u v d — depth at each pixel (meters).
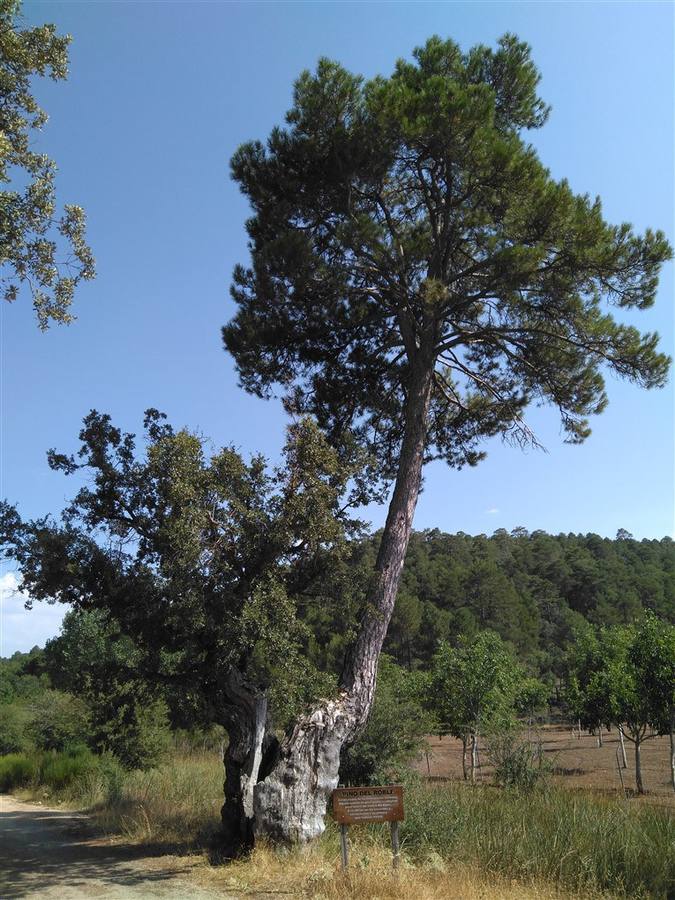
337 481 11.98
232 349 15.99
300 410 16.45
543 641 93.12
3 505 11.76
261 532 11.05
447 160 13.97
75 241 9.84
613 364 14.84
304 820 10.63
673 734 21.86
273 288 14.44
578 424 16.73
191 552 10.41
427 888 8.37
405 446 14.33
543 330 15.07
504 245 13.90
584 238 13.34
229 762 11.66
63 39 9.55
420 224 16.48
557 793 14.49
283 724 12.21
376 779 13.84
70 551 11.61
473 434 18.55
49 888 9.26
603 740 43.62
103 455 12.12
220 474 11.17
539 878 9.38
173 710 14.38
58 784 23.81
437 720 25.03
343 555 11.88
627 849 10.16
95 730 23.72
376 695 15.35
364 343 16.92
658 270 13.86
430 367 15.12
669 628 22.89
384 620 12.71
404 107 13.20
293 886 8.73
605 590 107.19
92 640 24.41
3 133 8.84
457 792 13.95
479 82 15.21
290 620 10.88
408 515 13.80
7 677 64.50
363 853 9.94
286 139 14.81
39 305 9.71
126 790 18.72
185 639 11.63
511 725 22.59
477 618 84.81
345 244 13.73
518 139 14.15
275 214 15.09
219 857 10.78
